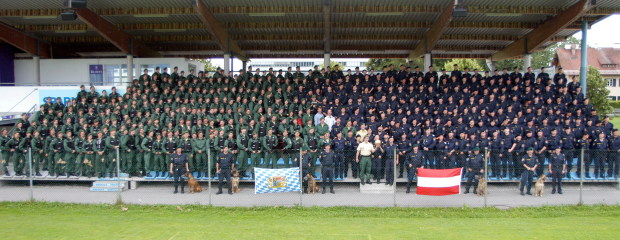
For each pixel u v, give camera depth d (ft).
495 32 101.04
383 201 57.77
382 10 80.79
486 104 78.79
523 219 49.44
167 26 94.94
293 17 89.15
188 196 60.90
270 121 74.33
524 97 82.33
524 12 80.59
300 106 78.43
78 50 121.90
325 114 78.48
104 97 85.20
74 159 67.87
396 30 98.73
